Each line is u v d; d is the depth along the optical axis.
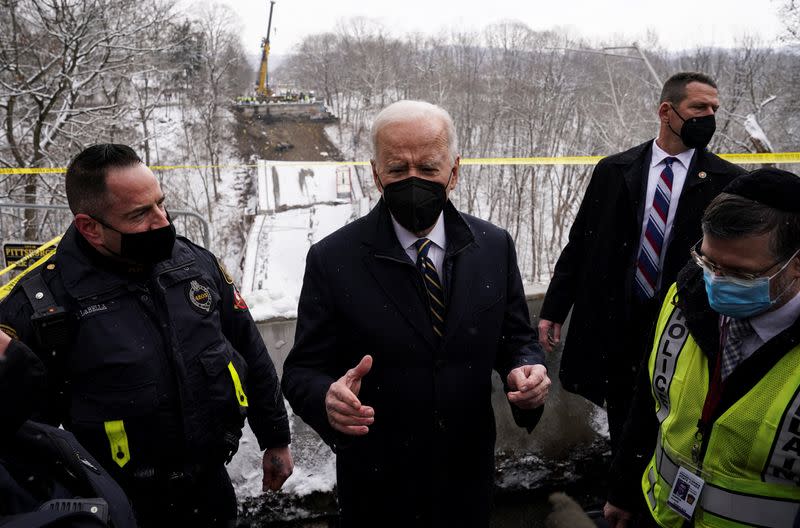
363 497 1.92
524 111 41.88
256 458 2.71
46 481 1.13
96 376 1.70
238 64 75.19
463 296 1.84
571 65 48.50
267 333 3.08
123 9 16.89
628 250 2.62
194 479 1.83
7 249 5.27
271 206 36.59
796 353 1.33
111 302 1.74
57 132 16.67
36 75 15.57
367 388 1.87
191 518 1.88
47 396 1.71
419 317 1.82
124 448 1.71
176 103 51.31
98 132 17.20
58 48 17.03
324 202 36.94
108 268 1.77
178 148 46.62
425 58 71.69
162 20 18.69
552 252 33.44
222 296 2.06
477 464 1.92
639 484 1.87
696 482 1.48
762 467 1.36
